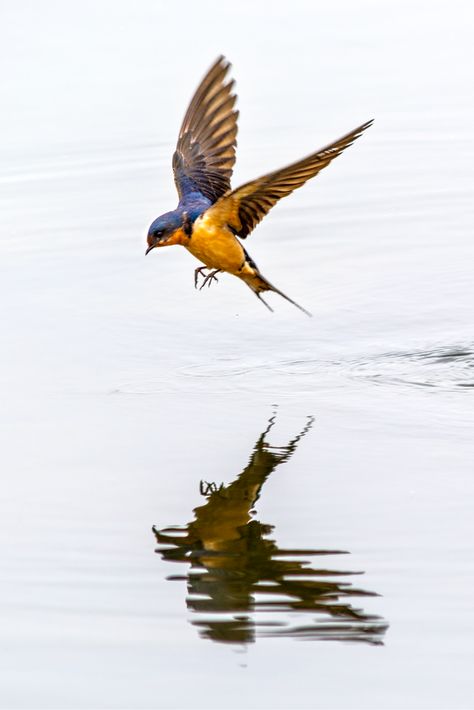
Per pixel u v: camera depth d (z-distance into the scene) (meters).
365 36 26.47
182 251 19.45
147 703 9.05
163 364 15.52
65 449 12.95
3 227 20.11
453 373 15.11
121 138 22.62
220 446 12.91
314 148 21.66
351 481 11.98
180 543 11.03
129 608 10.12
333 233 20.23
